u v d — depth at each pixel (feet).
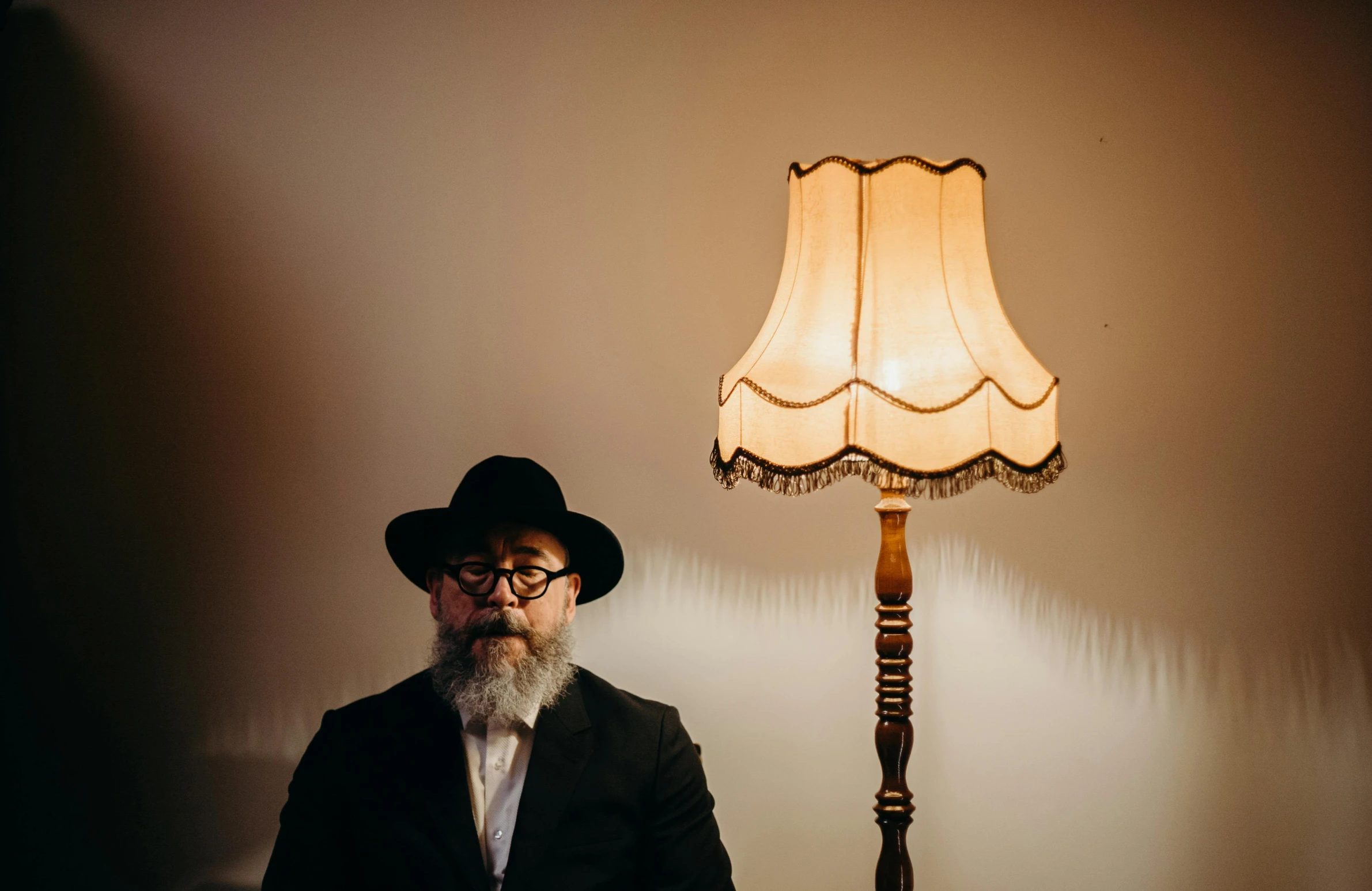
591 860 4.24
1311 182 5.68
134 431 5.56
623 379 5.60
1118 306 5.64
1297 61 5.74
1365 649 5.43
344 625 5.48
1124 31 5.79
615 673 5.44
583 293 5.65
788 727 5.41
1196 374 5.60
